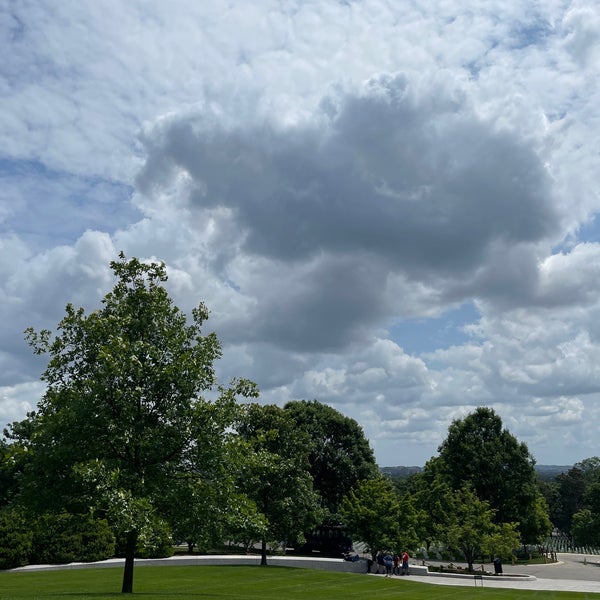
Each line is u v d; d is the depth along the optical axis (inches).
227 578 1312.7
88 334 860.0
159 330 892.6
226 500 831.7
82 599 718.5
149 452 811.4
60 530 853.2
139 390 793.6
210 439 823.7
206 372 870.4
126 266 913.5
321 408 2925.7
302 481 1672.0
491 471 2940.5
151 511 729.6
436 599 1173.7
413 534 2060.8
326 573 1569.9
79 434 794.2
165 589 1059.3
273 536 1627.7
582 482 6013.8
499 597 1253.7
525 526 2915.8
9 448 801.6
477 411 3125.0
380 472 2893.7
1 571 1355.8
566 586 1713.8
